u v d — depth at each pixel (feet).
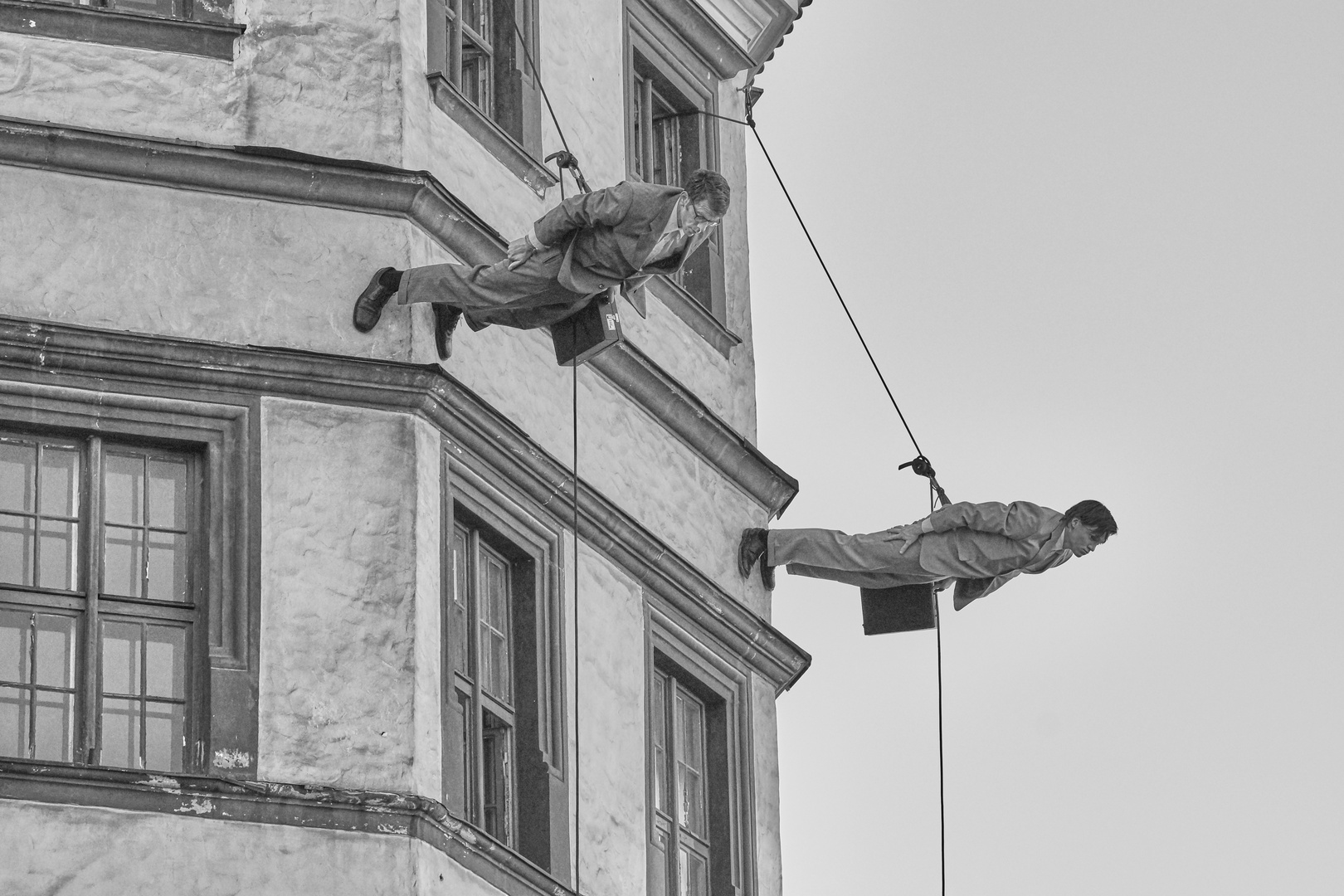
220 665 102.58
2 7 107.55
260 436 105.40
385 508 105.81
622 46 124.16
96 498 103.55
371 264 108.47
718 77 130.11
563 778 110.63
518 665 111.04
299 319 107.24
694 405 121.08
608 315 107.45
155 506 104.42
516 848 109.09
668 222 105.09
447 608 106.63
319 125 109.70
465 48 116.78
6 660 101.45
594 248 105.09
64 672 101.86
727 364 126.21
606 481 116.47
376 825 101.45
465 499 108.99
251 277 107.24
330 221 108.47
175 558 104.01
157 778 99.55
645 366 118.73
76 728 101.35
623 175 122.21
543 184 116.98
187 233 107.14
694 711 120.57
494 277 106.01
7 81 107.14
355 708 103.30
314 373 106.32
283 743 102.37
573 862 110.22
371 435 106.52
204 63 109.29
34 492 103.30
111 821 98.84
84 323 105.19
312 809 100.99
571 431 115.14
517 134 116.67
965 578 125.18
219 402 105.40
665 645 117.91
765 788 121.60
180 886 98.99
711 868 119.14
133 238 106.52
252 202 108.06
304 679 103.24
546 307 107.24
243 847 99.96
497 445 110.22
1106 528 123.54
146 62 108.58
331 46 110.63
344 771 102.53
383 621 104.53
